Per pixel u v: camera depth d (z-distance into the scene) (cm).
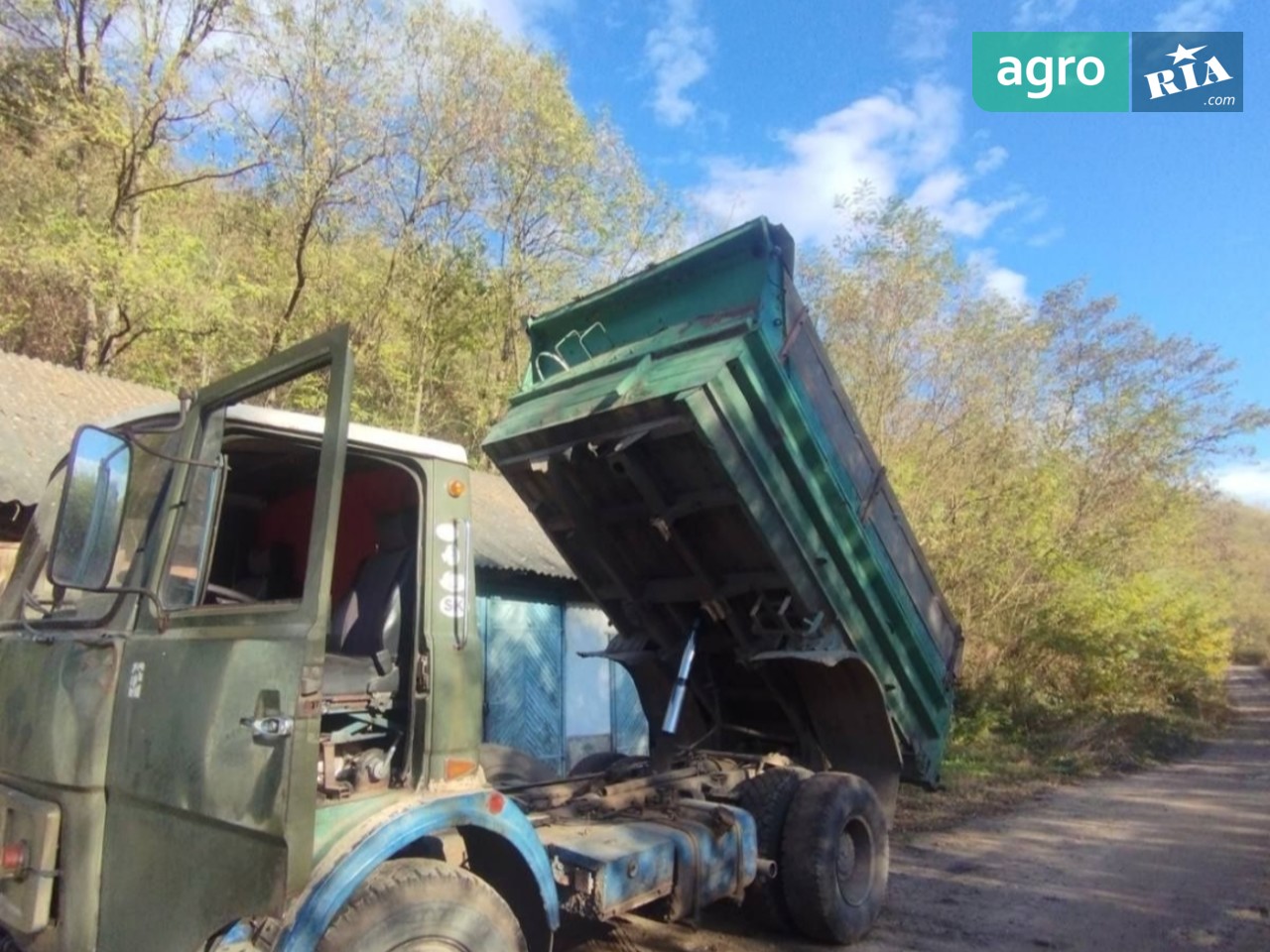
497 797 364
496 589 1221
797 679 656
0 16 1525
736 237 550
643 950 561
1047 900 692
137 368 1570
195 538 342
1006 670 2052
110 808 335
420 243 1920
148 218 1659
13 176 1528
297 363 338
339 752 364
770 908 591
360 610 397
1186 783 1401
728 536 579
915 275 2114
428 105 1855
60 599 382
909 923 629
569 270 2086
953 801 1157
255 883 287
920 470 2033
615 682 1417
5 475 816
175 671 325
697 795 587
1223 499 3028
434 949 321
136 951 314
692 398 501
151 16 1598
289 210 1769
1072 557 2181
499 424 632
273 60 1662
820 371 601
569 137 1998
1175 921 640
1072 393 2467
